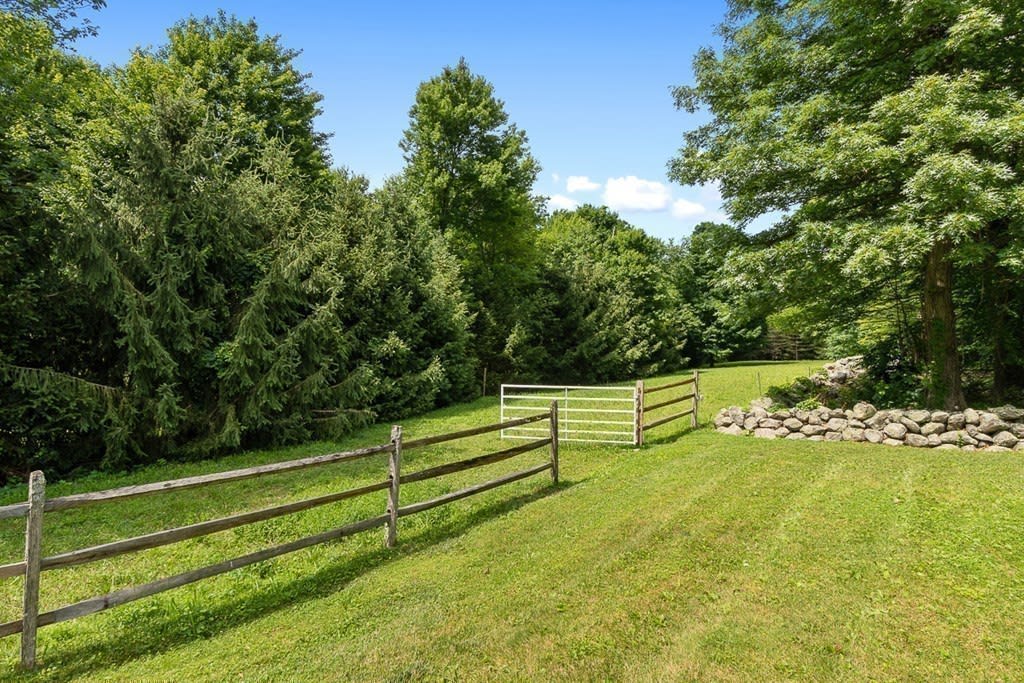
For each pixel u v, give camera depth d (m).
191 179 10.63
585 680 3.18
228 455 10.45
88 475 8.91
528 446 7.23
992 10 9.43
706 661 3.34
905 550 4.89
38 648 3.60
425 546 5.41
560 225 39.91
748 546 5.11
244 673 3.31
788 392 14.62
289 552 4.94
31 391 8.52
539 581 4.49
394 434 5.39
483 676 3.24
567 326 28.16
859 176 11.34
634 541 5.30
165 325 9.80
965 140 9.16
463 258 24.17
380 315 15.68
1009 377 13.41
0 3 9.77
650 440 10.87
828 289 12.16
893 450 9.01
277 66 23.33
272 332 11.70
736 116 13.27
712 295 41.06
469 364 19.42
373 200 16.98
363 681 3.21
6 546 5.66
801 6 12.06
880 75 11.15
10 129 9.50
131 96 18.03
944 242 10.68
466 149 23.95
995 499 6.15
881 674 3.18
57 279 9.36
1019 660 3.28
